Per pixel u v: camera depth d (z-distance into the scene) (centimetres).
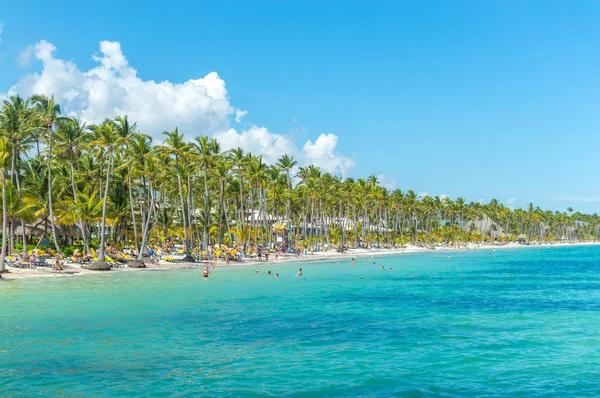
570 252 15962
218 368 2011
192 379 1872
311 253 11388
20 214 6181
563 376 1909
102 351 2266
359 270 7231
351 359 2142
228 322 2953
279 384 1819
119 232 9969
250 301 3819
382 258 11031
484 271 7250
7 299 3800
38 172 8262
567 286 5109
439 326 2866
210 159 8488
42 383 1823
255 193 12525
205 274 5806
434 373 1948
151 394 1712
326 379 1873
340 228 16700
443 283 5378
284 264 8406
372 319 3075
